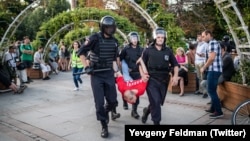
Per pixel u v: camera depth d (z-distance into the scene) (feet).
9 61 31.22
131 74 19.94
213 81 19.58
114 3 80.89
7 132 17.94
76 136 16.85
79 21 50.44
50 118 20.75
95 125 18.86
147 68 16.11
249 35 21.27
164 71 15.93
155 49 15.94
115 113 19.62
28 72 43.01
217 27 67.92
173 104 24.11
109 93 16.61
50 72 49.21
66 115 21.47
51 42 51.57
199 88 28.14
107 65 16.26
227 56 22.48
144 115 18.52
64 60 54.90
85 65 16.11
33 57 43.62
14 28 35.22
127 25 50.37
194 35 72.64
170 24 34.55
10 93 30.78
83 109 23.25
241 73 21.48
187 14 74.54
